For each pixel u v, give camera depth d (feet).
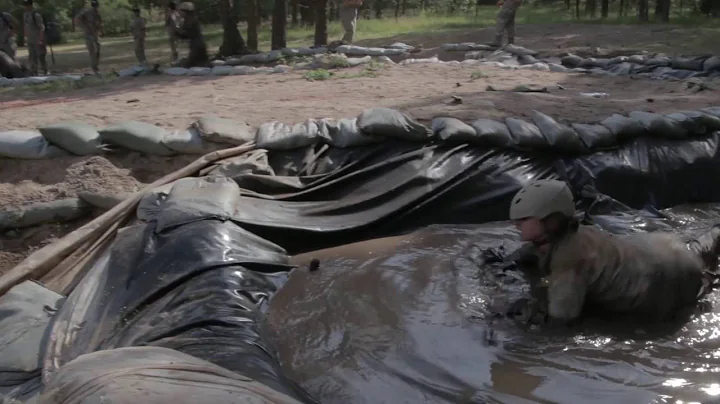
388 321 20.33
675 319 20.21
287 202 27.12
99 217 25.67
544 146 29.09
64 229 27.04
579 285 19.56
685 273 20.03
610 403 16.20
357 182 28.25
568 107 35.37
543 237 19.54
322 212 26.84
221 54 75.00
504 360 18.16
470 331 19.60
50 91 54.03
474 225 27.78
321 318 20.85
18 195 27.94
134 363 12.88
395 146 29.14
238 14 75.10
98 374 12.28
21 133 29.94
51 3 116.98
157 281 22.26
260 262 23.63
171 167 29.43
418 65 55.42
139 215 25.57
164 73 60.49
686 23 86.33
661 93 41.55
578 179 29.04
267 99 40.78
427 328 19.84
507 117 32.81
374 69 53.67
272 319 21.01
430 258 24.44
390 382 17.37
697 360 18.10
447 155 28.73
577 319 19.72
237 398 12.30
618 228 26.55
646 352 18.48
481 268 23.41
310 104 37.58
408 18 109.91
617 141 30.07
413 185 27.76
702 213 29.09
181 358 13.65
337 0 114.21
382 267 23.93
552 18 102.22
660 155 30.07
